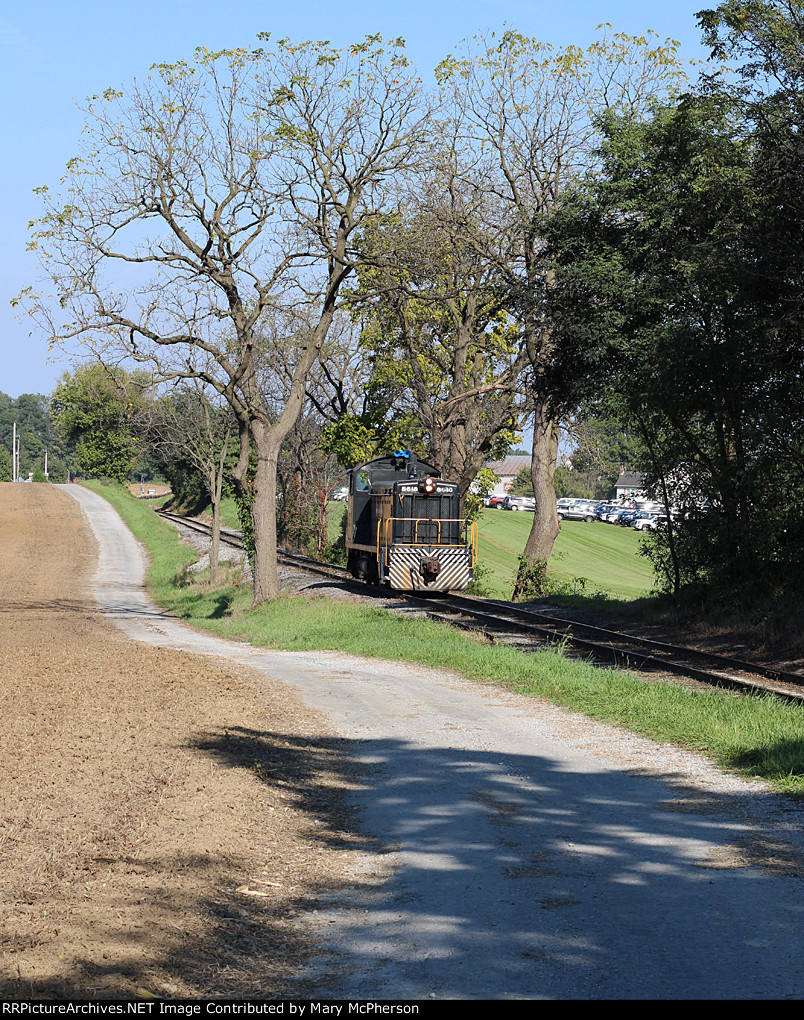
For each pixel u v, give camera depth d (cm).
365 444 4916
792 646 2005
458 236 3484
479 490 5012
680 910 647
